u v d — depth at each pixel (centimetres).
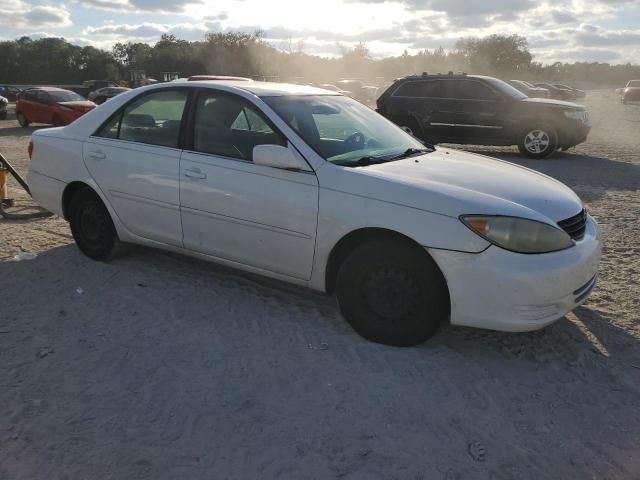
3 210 676
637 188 909
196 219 429
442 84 1333
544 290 325
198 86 446
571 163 1196
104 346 364
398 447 272
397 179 355
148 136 463
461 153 466
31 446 271
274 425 287
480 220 325
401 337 357
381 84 5222
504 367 344
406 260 343
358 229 354
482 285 325
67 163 506
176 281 471
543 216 338
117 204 478
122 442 274
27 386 320
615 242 604
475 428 287
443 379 329
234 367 341
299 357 352
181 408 300
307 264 382
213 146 425
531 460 265
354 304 368
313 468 258
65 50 8456
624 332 392
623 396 317
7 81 8188
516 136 1266
